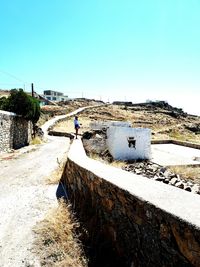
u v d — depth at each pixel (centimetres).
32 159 1305
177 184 904
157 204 291
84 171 553
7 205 642
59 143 2067
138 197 324
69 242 438
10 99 1923
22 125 1956
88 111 6738
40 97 6975
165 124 6212
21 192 746
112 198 402
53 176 895
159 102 9631
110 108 7725
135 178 430
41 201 659
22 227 516
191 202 298
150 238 303
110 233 408
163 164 1390
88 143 1564
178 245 257
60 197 680
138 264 327
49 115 5262
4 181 887
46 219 520
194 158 1575
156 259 292
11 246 449
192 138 5147
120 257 373
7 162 1244
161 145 2236
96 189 476
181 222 250
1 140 1512
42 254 421
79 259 402
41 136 2642
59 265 389
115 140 1505
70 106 7400
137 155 1540
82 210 532
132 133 1529
